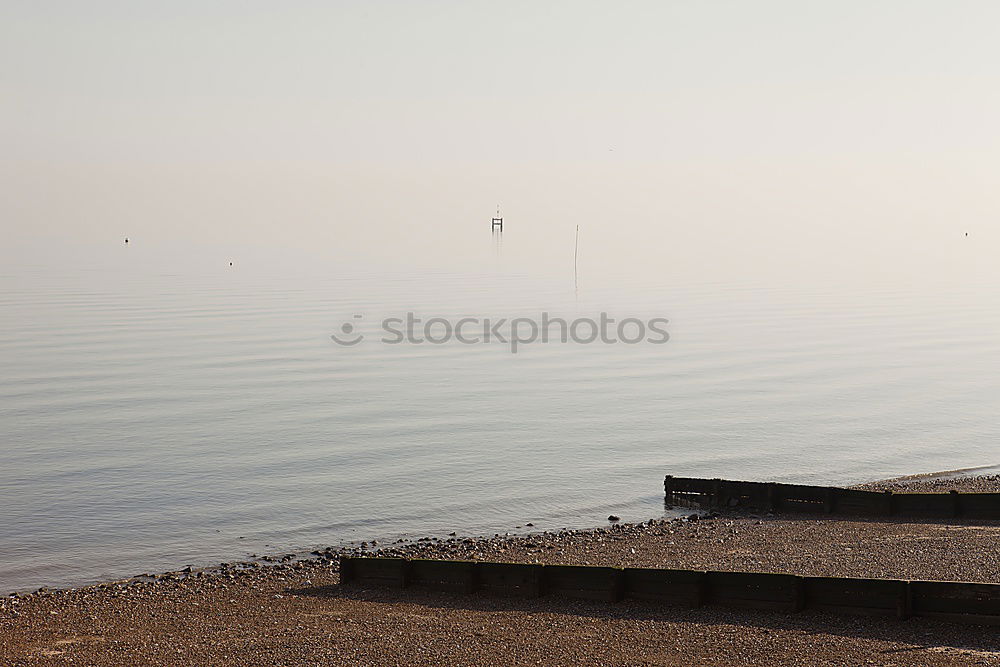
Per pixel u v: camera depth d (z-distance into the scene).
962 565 27.39
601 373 73.00
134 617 25.11
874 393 64.12
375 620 23.83
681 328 100.19
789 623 22.02
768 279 172.88
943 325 103.00
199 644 22.42
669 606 23.86
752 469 45.03
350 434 52.41
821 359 79.19
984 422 55.09
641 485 42.03
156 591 28.08
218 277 177.38
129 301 128.50
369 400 62.22
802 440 50.81
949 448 49.00
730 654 20.41
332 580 28.75
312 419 56.25
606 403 61.09
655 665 20.03
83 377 69.81
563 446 49.56
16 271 193.12
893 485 40.72
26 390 64.62
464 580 26.09
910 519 33.66
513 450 48.69
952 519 33.22
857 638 20.84
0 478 43.25
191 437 51.47
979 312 117.06
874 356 81.00
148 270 198.38
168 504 39.38
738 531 33.66
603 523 36.47
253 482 42.75
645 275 181.88
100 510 38.50
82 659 21.55
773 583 22.97
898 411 58.16
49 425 54.19
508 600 25.11
